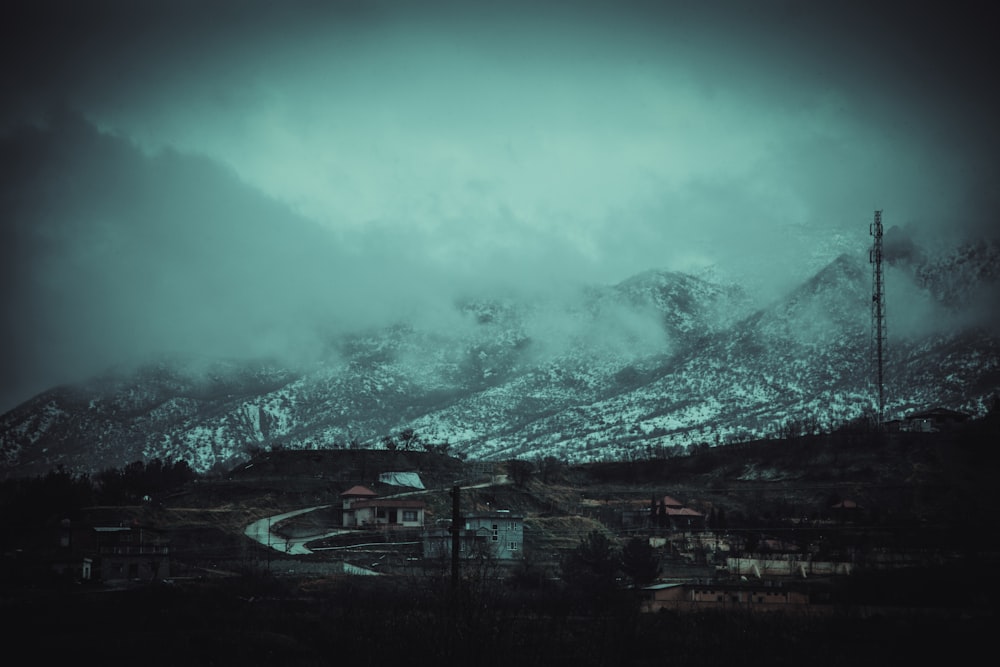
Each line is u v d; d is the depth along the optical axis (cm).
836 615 8744
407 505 16638
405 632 5062
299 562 12962
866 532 13700
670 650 7012
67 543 12688
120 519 15225
